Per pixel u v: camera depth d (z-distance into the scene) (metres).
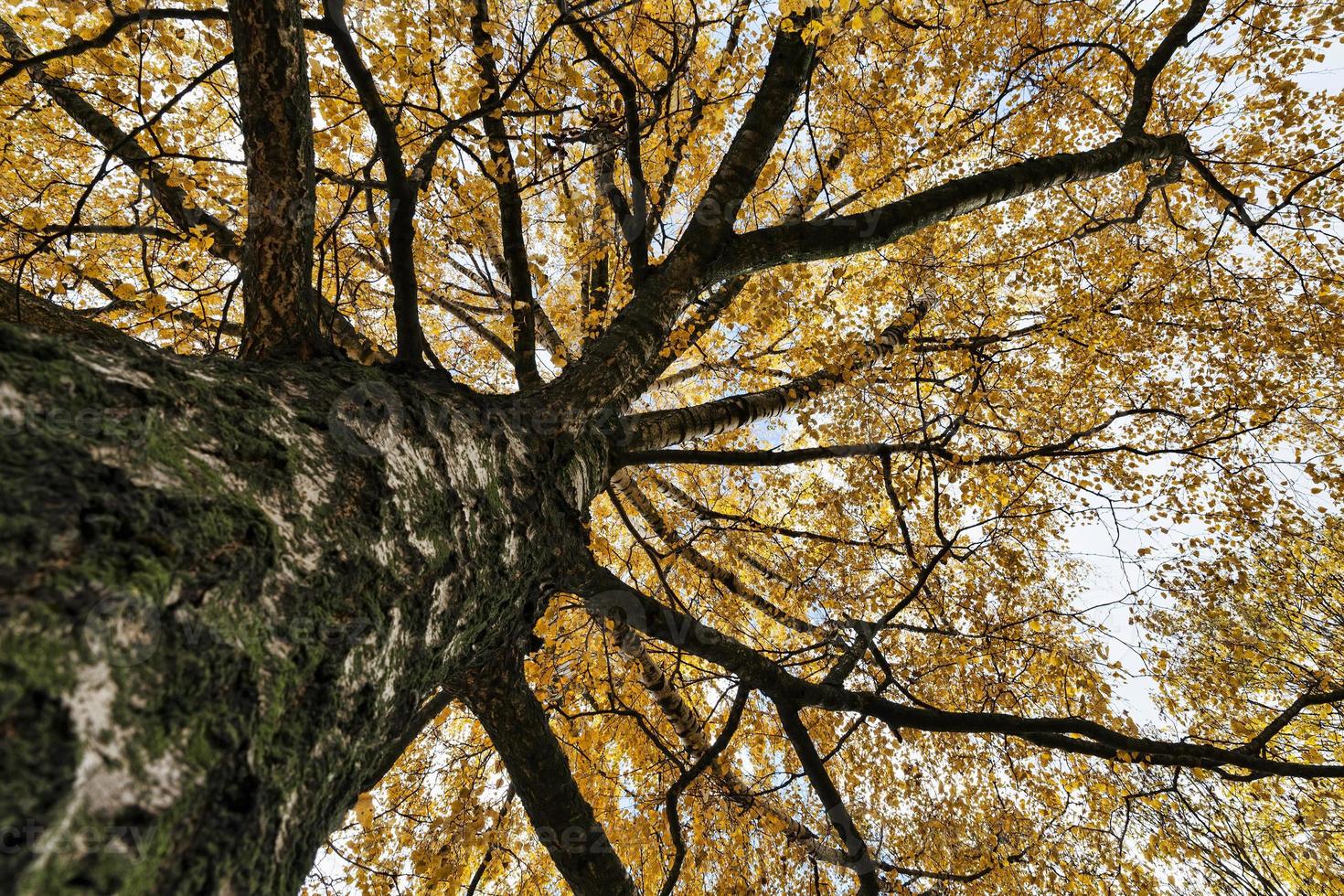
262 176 1.61
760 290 4.46
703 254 2.66
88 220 3.69
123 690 0.64
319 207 3.42
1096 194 6.84
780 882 4.12
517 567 1.70
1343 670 6.57
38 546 0.64
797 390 3.75
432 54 2.95
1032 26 5.40
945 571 5.23
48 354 0.82
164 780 0.65
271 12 1.48
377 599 1.08
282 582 0.90
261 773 0.78
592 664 3.73
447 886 2.85
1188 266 5.86
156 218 3.10
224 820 0.72
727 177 2.77
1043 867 4.39
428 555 1.25
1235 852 4.41
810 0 2.44
